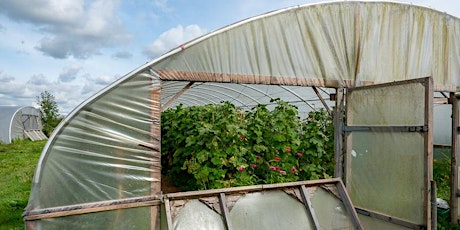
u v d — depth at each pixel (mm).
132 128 2865
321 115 5578
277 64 3572
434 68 4551
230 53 3316
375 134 3732
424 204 3166
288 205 3340
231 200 3119
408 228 3326
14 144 16234
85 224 2660
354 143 4016
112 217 2754
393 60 4262
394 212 3502
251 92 6863
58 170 2613
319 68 3826
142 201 2842
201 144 4176
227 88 6297
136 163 2863
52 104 25859
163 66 2996
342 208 3572
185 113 5781
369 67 4117
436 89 4535
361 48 4062
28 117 21531
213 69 3223
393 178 3518
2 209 4891
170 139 6273
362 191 3906
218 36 3256
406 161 3369
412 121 3297
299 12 3707
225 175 4293
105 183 2762
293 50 3672
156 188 2916
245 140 4465
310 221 3309
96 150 2748
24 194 5820
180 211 2893
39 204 2523
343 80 3973
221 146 4152
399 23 4293
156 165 2928
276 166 4344
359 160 3947
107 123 2789
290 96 7090
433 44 4547
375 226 3740
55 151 2615
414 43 4402
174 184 6371
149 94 2932
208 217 2953
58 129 2627
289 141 4484
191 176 5195
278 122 4445
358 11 4035
